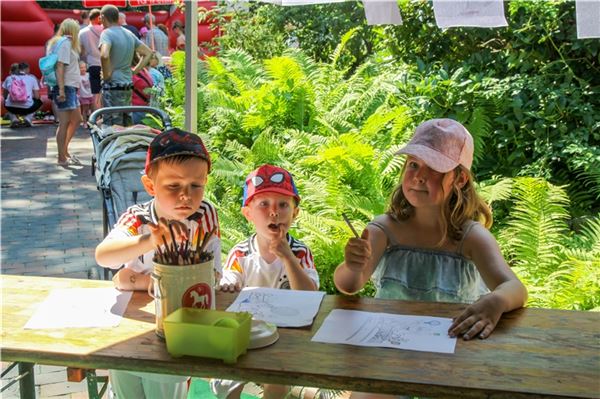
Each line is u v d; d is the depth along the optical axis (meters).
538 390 1.72
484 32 6.81
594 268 4.17
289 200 2.66
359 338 2.05
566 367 1.86
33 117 13.51
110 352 1.96
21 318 2.22
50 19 14.22
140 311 2.28
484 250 2.51
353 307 2.31
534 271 4.49
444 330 2.11
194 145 2.36
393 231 2.67
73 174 9.03
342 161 5.36
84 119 12.81
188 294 2.02
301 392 2.74
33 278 2.63
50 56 9.33
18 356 1.97
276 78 7.23
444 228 2.59
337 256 4.75
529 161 6.21
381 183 5.53
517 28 6.54
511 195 5.39
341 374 1.81
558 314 2.25
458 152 2.53
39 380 3.69
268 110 7.08
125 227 2.53
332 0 3.14
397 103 6.75
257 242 2.78
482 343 2.01
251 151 6.16
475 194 2.64
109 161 4.28
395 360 1.89
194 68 3.64
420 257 2.61
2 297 2.41
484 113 6.38
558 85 6.31
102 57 8.30
